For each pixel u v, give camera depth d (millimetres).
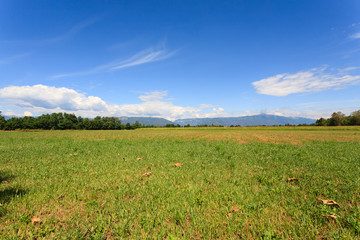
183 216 2844
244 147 12219
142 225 2752
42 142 16641
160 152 9812
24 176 5316
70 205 3398
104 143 15781
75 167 6441
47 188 4215
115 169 6125
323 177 4996
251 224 2727
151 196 3762
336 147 12406
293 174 5348
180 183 4637
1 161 7488
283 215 3035
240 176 5266
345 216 2848
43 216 3008
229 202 3396
